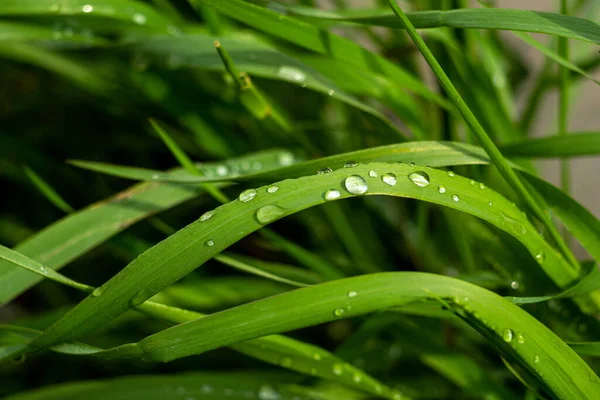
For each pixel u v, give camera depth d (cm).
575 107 79
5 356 54
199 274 72
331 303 51
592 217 55
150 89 69
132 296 52
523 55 91
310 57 63
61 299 77
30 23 64
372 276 52
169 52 62
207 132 69
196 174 58
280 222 81
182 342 51
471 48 64
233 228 52
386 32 74
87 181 83
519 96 87
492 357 64
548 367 52
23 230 78
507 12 54
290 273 61
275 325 51
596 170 73
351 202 72
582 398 52
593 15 69
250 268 55
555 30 54
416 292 52
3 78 90
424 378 65
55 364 72
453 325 61
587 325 57
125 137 86
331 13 61
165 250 52
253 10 57
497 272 60
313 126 67
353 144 71
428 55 52
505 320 52
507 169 53
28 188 81
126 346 52
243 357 69
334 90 60
